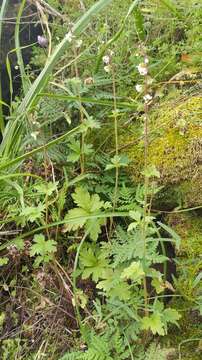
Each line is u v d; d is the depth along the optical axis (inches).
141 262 22.3
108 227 26.4
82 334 22.8
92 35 31.7
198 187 24.5
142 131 26.7
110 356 22.0
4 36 34.4
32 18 34.9
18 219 25.8
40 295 25.3
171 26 31.3
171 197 25.2
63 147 27.8
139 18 28.3
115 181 26.5
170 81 28.2
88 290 25.2
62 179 27.5
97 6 26.1
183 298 23.0
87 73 29.4
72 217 24.8
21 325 25.2
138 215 21.5
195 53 29.5
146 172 21.3
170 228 23.4
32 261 26.8
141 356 21.8
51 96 25.3
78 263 25.7
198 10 30.5
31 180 27.8
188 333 22.3
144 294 21.9
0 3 35.4
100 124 27.7
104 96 27.9
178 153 25.0
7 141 26.9
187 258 23.6
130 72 30.4
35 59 32.4
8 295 26.5
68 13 33.2
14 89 34.2
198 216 24.8
